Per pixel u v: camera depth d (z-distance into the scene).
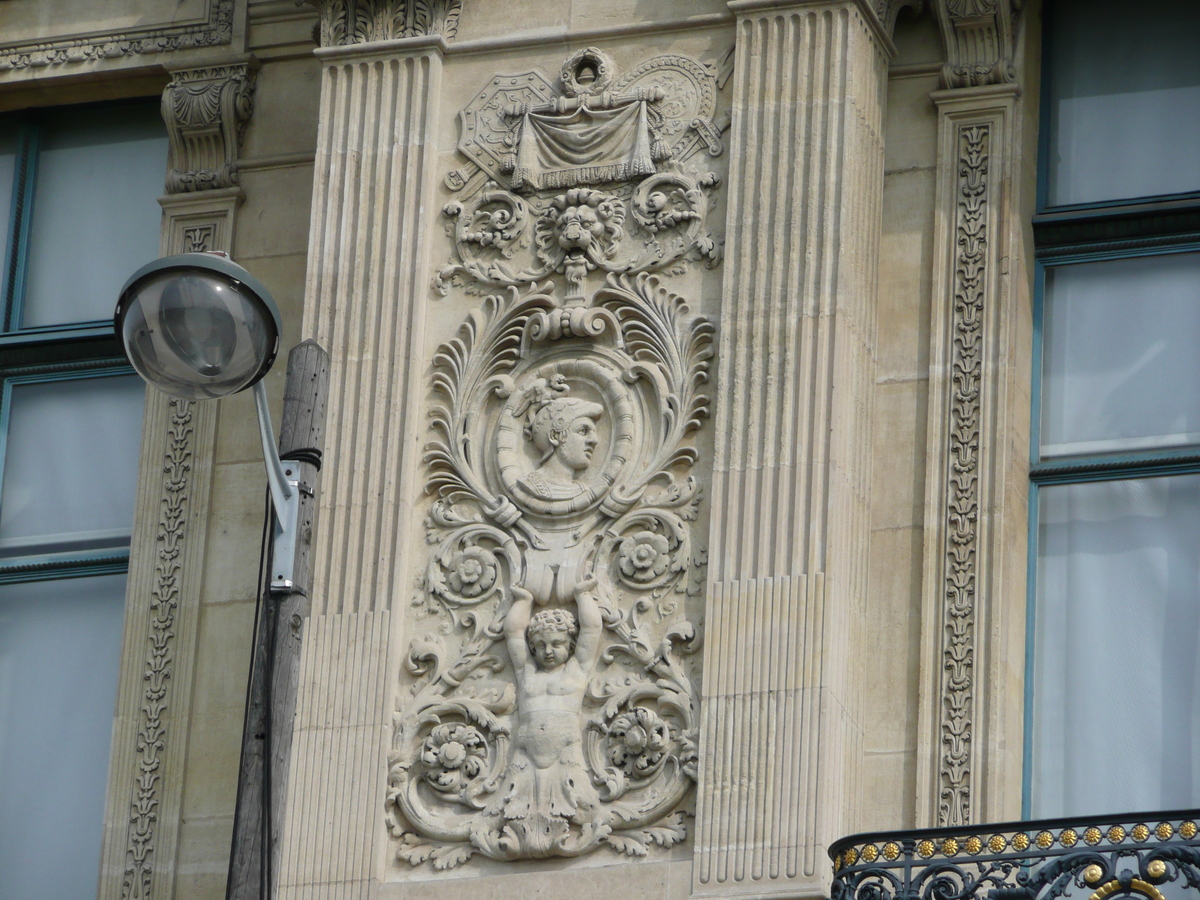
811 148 20.02
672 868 18.59
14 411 22.97
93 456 22.69
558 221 20.50
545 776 19.09
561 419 20.02
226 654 21.23
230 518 21.66
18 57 23.59
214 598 21.44
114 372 22.91
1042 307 20.89
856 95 20.20
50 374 22.98
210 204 22.66
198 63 22.95
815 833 18.30
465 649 19.62
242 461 21.81
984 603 19.58
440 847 19.14
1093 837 17.69
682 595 19.34
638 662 19.28
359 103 21.19
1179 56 21.33
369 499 20.03
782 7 20.45
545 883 18.80
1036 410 20.61
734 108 20.28
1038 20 21.58
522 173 20.70
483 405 20.27
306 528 16.08
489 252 20.69
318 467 16.31
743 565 19.09
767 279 19.77
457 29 21.33
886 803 19.23
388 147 21.00
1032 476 20.44
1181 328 20.59
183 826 20.80
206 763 20.94
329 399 20.36
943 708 19.38
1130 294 20.78
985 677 19.41
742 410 19.48
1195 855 17.39
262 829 15.50
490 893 18.88
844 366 19.52
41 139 23.72
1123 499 20.27
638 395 20.00
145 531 21.75
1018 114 20.84
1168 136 21.14
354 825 19.22
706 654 18.97
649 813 18.77
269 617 15.86
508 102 21.02
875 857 18.02
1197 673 19.72
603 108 20.75
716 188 20.31
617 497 19.70
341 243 20.80
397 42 21.20
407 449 20.11
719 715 18.78
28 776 21.73
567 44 21.08
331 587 19.86
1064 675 19.92
